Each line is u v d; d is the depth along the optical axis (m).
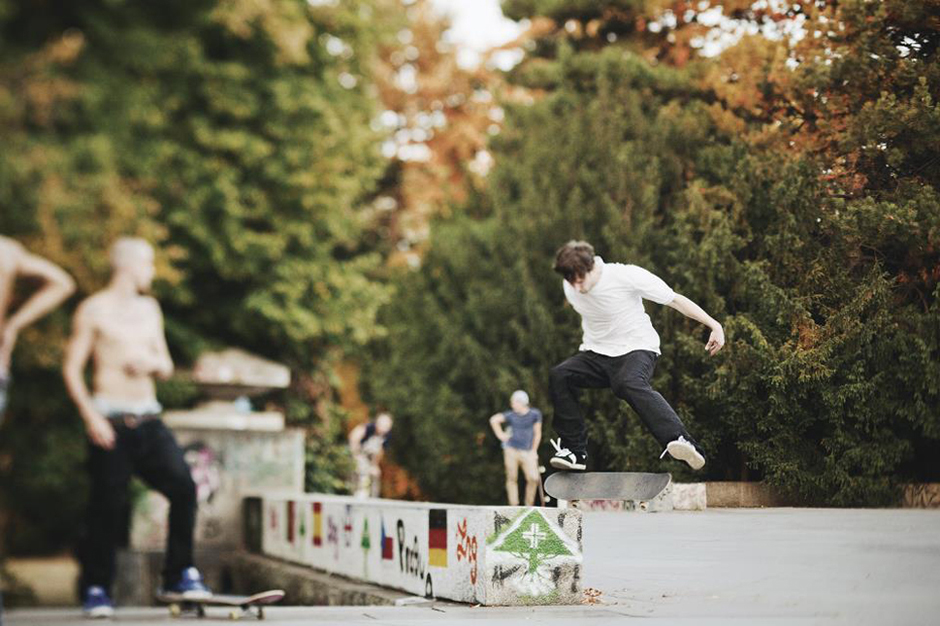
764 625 5.47
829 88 11.74
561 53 20.41
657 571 7.73
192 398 13.44
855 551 7.72
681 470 11.15
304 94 14.55
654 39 17.83
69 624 5.70
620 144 17.12
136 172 13.14
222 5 13.64
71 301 12.18
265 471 12.99
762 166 11.66
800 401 10.38
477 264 21.02
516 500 15.52
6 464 11.99
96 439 5.98
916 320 10.15
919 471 9.84
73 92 12.81
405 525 8.04
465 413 19.52
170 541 6.17
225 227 14.12
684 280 11.84
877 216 10.52
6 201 12.20
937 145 10.93
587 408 12.84
